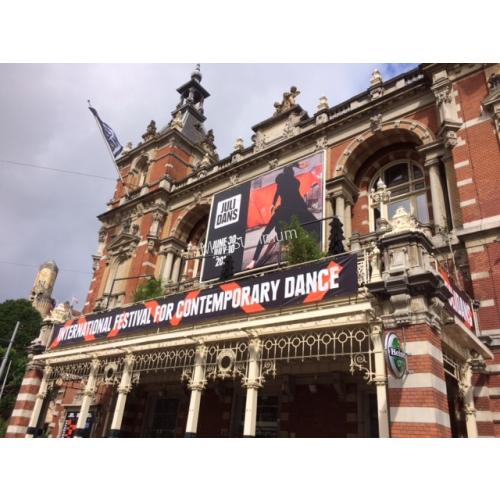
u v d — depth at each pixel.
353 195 17.22
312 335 9.12
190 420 10.15
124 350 12.70
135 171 29.72
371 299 8.30
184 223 23.52
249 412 9.19
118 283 24.08
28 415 16.53
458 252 12.02
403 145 16.59
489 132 12.80
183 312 12.00
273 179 18.62
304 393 13.25
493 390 9.83
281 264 15.61
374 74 17.88
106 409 18.92
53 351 16.19
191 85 35.53
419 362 7.22
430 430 6.66
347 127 17.73
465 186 12.55
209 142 31.09
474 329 10.51
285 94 21.55
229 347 10.50
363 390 12.16
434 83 14.66
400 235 8.33
